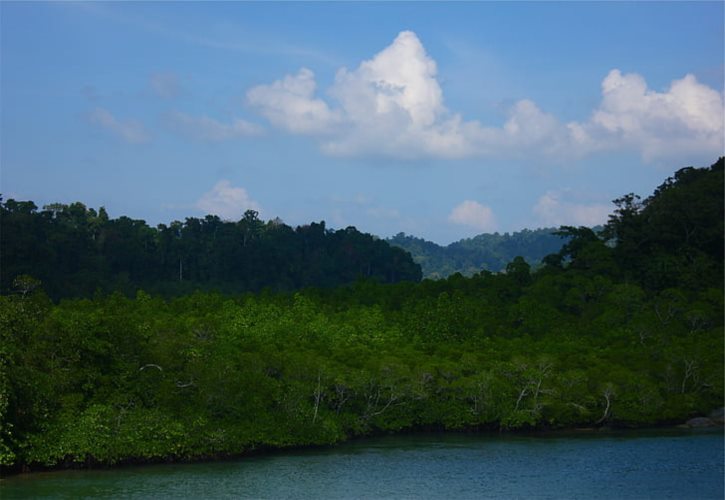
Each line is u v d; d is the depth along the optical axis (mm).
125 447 65562
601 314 128625
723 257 159250
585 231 168250
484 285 147625
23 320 66562
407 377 89125
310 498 56938
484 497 58031
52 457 63094
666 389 101000
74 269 169250
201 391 73562
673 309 127688
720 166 185375
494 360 100812
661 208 160500
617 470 68812
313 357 87375
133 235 193000
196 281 196250
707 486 62125
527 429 95375
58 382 65625
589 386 96312
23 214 160250
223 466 69312
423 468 69562
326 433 80812
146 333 77062
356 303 136250
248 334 102188
